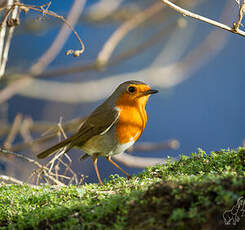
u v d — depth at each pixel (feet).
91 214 13.92
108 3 47.34
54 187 20.89
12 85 39.06
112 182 19.89
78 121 34.68
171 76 44.34
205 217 11.85
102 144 24.68
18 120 33.30
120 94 24.47
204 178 13.96
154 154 49.85
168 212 12.51
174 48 46.73
